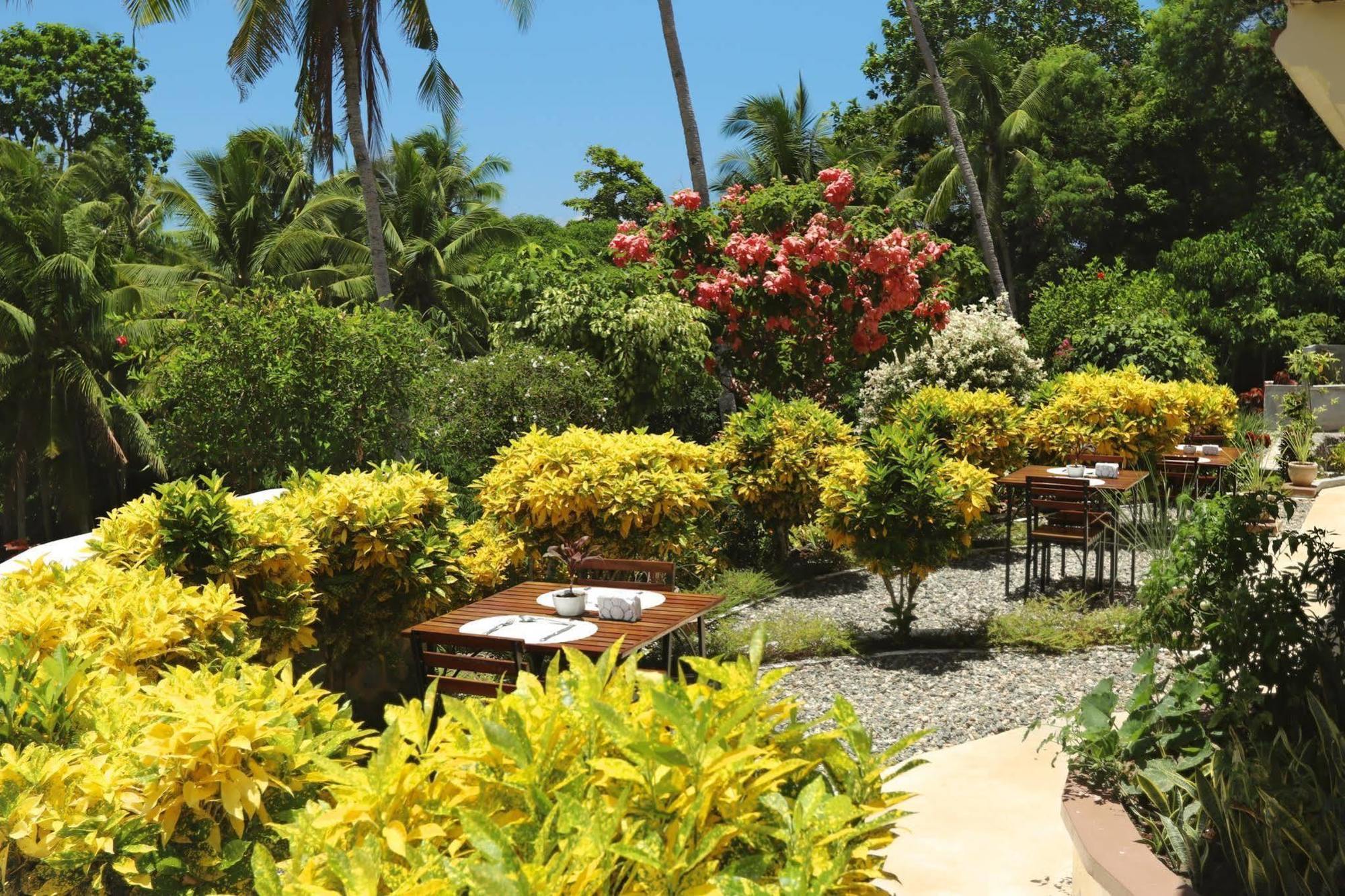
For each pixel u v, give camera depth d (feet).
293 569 16.70
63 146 108.68
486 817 4.46
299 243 85.40
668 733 5.60
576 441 24.34
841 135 92.89
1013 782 14.89
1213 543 12.06
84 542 18.80
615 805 4.86
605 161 102.99
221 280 88.22
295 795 7.02
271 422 32.12
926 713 18.26
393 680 20.26
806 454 29.09
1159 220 87.04
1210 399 38.06
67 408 78.79
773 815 5.24
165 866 6.52
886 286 39.47
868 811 5.31
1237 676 10.97
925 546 22.11
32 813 6.20
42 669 8.15
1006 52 95.04
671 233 40.91
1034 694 18.85
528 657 15.43
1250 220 72.43
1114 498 29.19
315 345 32.65
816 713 18.54
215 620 12.51
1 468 84.79
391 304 47.44
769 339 40.40
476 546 23.31
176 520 15.93
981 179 86.28
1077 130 87.25
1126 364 46.24
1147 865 9.48
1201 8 74.64
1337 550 12.14
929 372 44.37
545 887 4.17
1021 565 29.84
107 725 7.23
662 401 36.50
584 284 37.11
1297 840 9.21
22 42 104.83
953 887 12.05
